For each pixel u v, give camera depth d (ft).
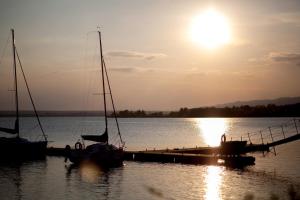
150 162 172.55
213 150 204.33
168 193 109.60
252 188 115.75
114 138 364.38
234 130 510.17
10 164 168.45
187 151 197.67
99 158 158.20
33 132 454.81
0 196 107.04
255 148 189.37
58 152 202.18
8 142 177.99
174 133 450.30
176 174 140.56
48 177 136.05
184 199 102.68
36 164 167.94
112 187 118.11
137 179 131.03
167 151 195.42
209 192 110.83
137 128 582.76
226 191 111.96
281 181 126.52
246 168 155.22
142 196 105.50
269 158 190.08
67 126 632.38
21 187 119.03
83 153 160.04
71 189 115.65
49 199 103.50
